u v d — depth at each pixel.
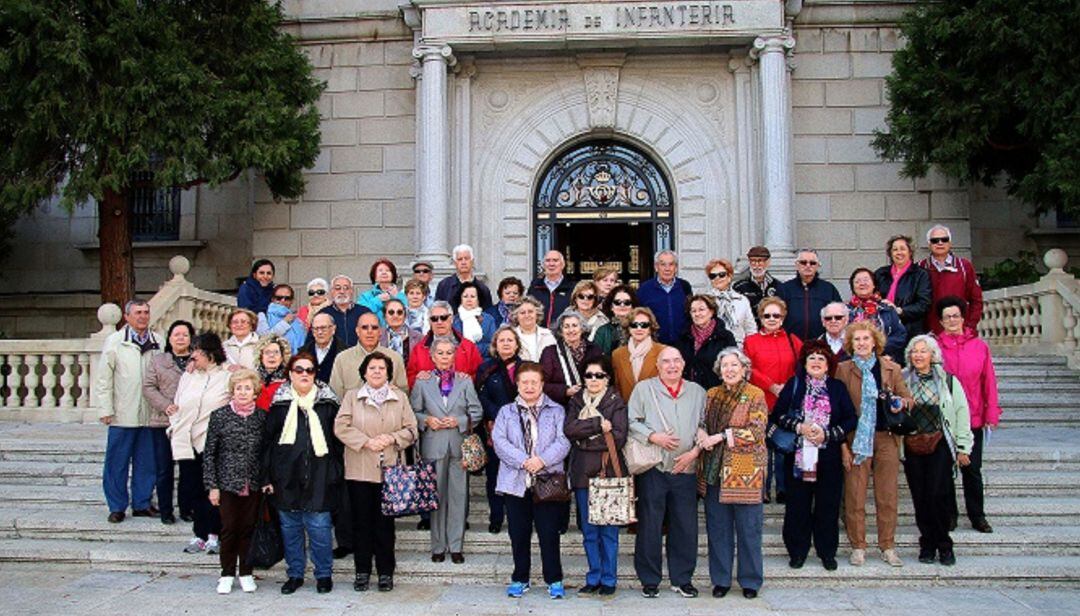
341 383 7.38
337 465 6.83
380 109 15.40
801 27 15.09
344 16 15.34
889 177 14.84
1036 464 8.92
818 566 7.07
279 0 14.67
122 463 8.10
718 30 13.86
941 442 7.08
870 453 6.91
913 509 8.13
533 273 15.08
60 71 11.70
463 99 14.77
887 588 6.93
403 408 6.95
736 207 14.57
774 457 8.26
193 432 7.46
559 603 6.55
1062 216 16.39
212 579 7.23
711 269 8.27
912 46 13.41
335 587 6.99
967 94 13.00
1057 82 12.13
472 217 14.80
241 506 6.82
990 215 16.39
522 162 14.94
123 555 7.50
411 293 8.90
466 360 7.84
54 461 9.46
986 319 14.04
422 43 14.14
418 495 6.80
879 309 8.03
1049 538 7.43
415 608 6.43
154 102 12.12
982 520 7.58
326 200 15.41
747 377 6.90
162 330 11.99
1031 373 11.59
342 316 8.63
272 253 15.41
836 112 14.97
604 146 15.32
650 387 6.77
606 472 6.60
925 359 7.11
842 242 14.77
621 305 7.70
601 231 16.34
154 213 17.39
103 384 8.03
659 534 6.68
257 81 13.53
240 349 8.45
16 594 6.79
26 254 17.48
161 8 12.68
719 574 6.68
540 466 6.55
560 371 7.20
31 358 11.59
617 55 14.69
